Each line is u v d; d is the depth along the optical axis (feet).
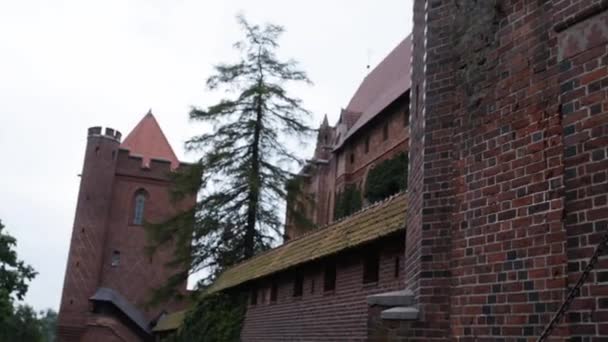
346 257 45.60
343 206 151.74
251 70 124.88
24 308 208.54
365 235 40.16
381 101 142.92
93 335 168.96
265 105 120.88
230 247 113.39
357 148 151.84
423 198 23.84
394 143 128.67
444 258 22.88
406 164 120.47
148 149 207.21
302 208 119.55
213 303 81.97
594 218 15.11
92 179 190.29
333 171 165.68
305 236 59.62
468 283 20.70
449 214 23.04
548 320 17.20
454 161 22.74
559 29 16.96
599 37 15.71
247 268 74.18
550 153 18.11
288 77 142.20
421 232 23.66
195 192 119.55
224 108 119.55
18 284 176.45
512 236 19.03
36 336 210.59
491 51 21.39
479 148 21.18
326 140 176.24
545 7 19.19
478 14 22.49
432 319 22.62
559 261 17.22
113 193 195.11
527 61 19.57
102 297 172.35
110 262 189.78
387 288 37.68
